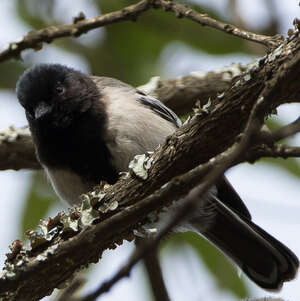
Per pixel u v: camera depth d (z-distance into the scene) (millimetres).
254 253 10062
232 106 6949
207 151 7234
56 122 9633
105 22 9766
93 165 9570
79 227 7293
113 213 7453
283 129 5281
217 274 11281
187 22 12477
